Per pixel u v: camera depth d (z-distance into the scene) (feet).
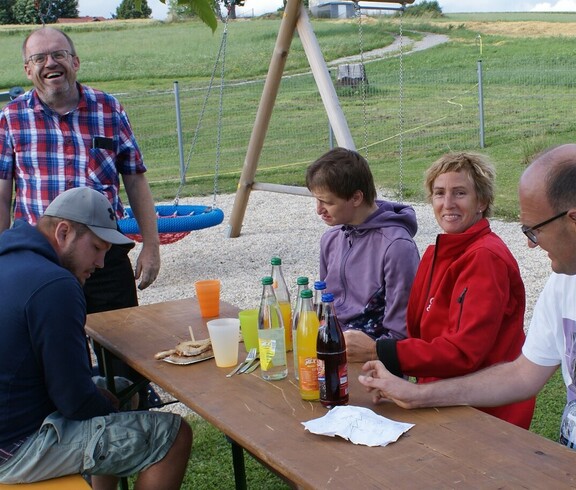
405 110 66.03
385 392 6.76
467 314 7.66
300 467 5.65
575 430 7.07
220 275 23.70
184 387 7.65
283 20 19.65
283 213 33.63
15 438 7.85
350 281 9.95
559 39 114.21
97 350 11.45
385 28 133.80
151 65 114.93
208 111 74.74
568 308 6.96
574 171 6.13
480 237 8.24
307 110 71.05
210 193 39.86
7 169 12.77
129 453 8.02
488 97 69.72
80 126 12.75
